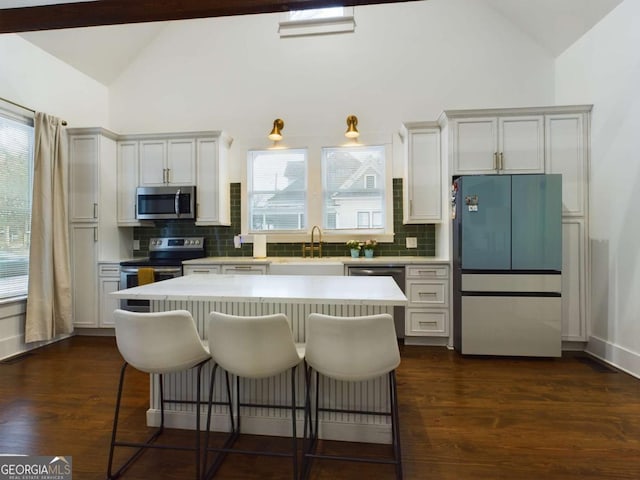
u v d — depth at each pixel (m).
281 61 4.48
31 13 2.40
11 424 2.12
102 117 4.62
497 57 4.17
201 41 4.59
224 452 1.79
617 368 2.98
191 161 4.18
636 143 2.81
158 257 4.43
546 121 3.42
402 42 4.30
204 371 2.08
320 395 1.97
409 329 3.60
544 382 2.70
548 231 3.19
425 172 3.83
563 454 1.81
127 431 2.06
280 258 4.20
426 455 1.81
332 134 4.39
